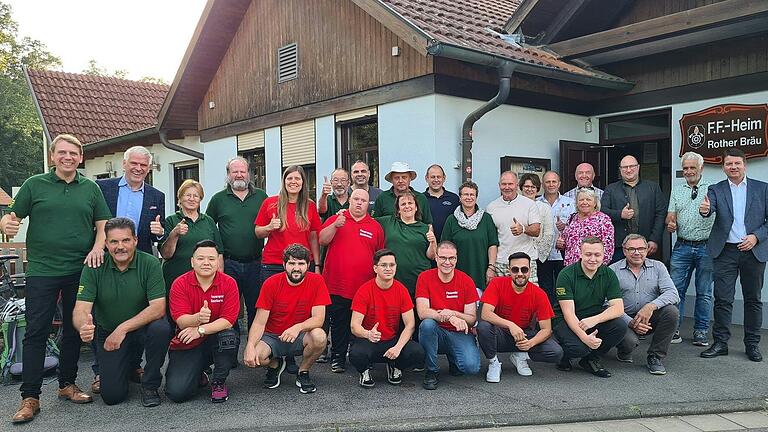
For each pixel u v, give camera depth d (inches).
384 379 209.0
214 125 453.4
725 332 233.0
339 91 345.4
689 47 308.8
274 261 214.2
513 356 213.5
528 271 203.2
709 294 251.6
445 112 292.8
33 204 175.2
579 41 311.4
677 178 317.7
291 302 193.8
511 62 276.1
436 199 247.9
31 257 176.6
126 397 187.5
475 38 294.7
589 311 215.6
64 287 183.0
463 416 171.5
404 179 235.8
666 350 212.1
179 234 200.4
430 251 217.9
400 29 281.1
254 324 192.7
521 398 187.3
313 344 190.9
